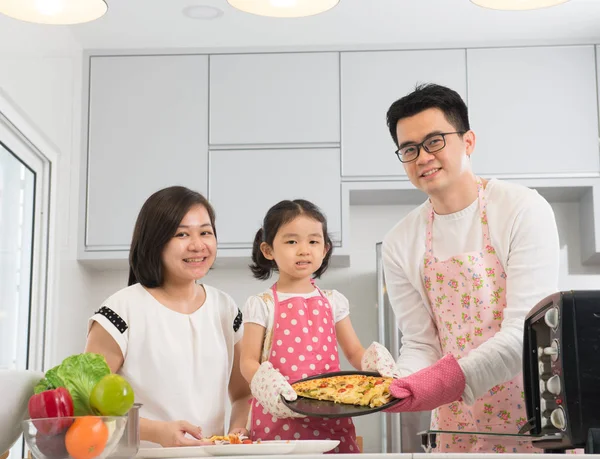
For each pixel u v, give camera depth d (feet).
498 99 11.87
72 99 11.80
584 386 3.96
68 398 3.43
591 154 11.68
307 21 11.37
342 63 12.11
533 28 11.65
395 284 6.59
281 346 6.06
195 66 12.17
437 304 6.23
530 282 5.70
